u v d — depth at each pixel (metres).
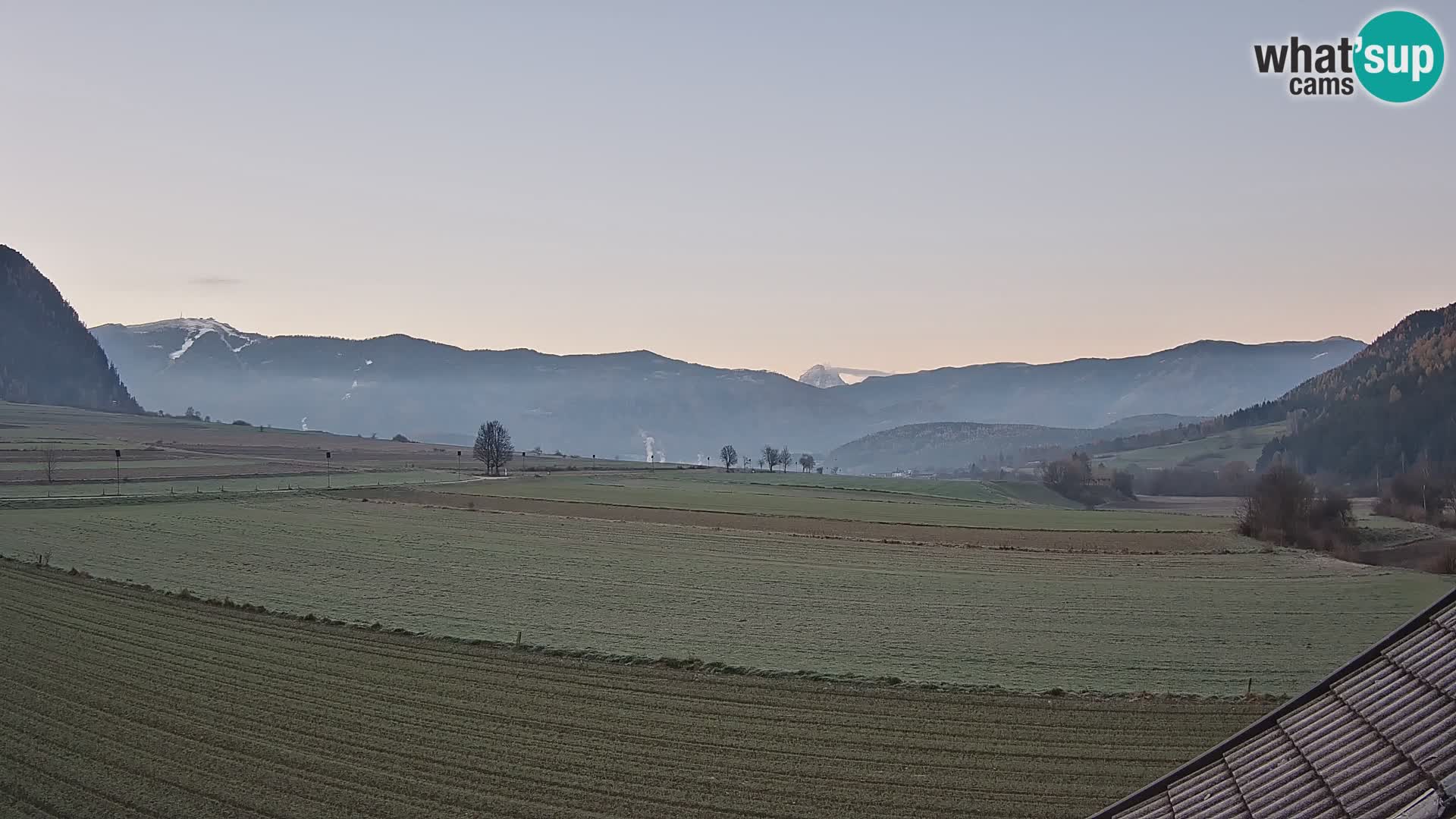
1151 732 28.72
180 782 23.77
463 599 50.91
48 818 21.52
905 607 50.81
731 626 45.09
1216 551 76.50
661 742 27.36
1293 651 40.84
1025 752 26.80
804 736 28.08
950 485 170.00
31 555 61.06
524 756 26.08
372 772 24.67
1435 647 11.04
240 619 43.56
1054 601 52.88
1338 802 10.07
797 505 114.94
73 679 32.91
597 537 79.00
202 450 181.00
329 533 76.94
